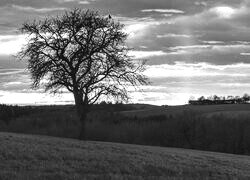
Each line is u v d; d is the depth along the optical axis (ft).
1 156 69.92
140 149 107.24
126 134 267.39
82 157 75.92
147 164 75.00
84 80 180.34
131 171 68.59
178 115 290.35
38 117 295.28
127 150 96.73
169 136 268.82
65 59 180.86
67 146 93.50
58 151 81.15
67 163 69.97
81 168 66.85
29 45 181.06
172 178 65.10
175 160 86.07
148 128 272.31
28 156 71.97
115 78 179.73
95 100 180.14
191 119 271.08
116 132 266.36
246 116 282.97
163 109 359.87
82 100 180.34
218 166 84.48
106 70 179.52
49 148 84.02
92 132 263.08
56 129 260.42
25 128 282.15
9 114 312.50
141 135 267.39
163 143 266.98
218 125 267.18
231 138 258.37
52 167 65.26
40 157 72.79
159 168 72.95
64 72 179.01
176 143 267.18
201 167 79.56
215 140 262.06
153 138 267.39
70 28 183.01
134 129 270.87
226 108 358.84
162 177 65.36
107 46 182.60
